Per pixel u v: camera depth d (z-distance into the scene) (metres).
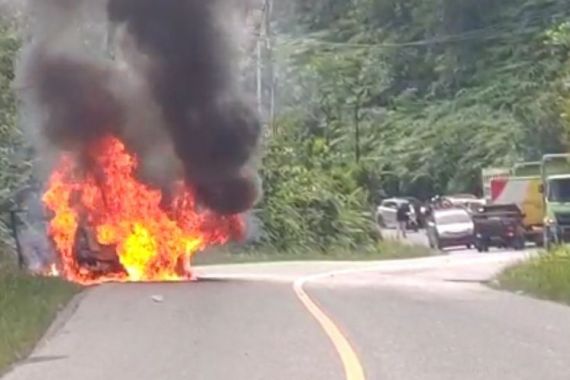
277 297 37.12
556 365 21.59
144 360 22.55
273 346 24.47
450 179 136.75
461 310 32.78
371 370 20.91
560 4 143.12
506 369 21.08
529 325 28.69
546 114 123.38
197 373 20.80
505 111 137.38
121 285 43.91
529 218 95.19
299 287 43.03
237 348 24.22
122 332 27.31
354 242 92.75
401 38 152.88
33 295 34.06
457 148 136.88
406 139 141.38
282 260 83.06
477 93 141.75
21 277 38.94
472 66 145.62
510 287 43.12
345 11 154.50
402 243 97.94
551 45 125.50
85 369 21.42
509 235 93.94
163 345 24.83
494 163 129.88
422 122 142.50
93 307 33.53
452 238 95.75
